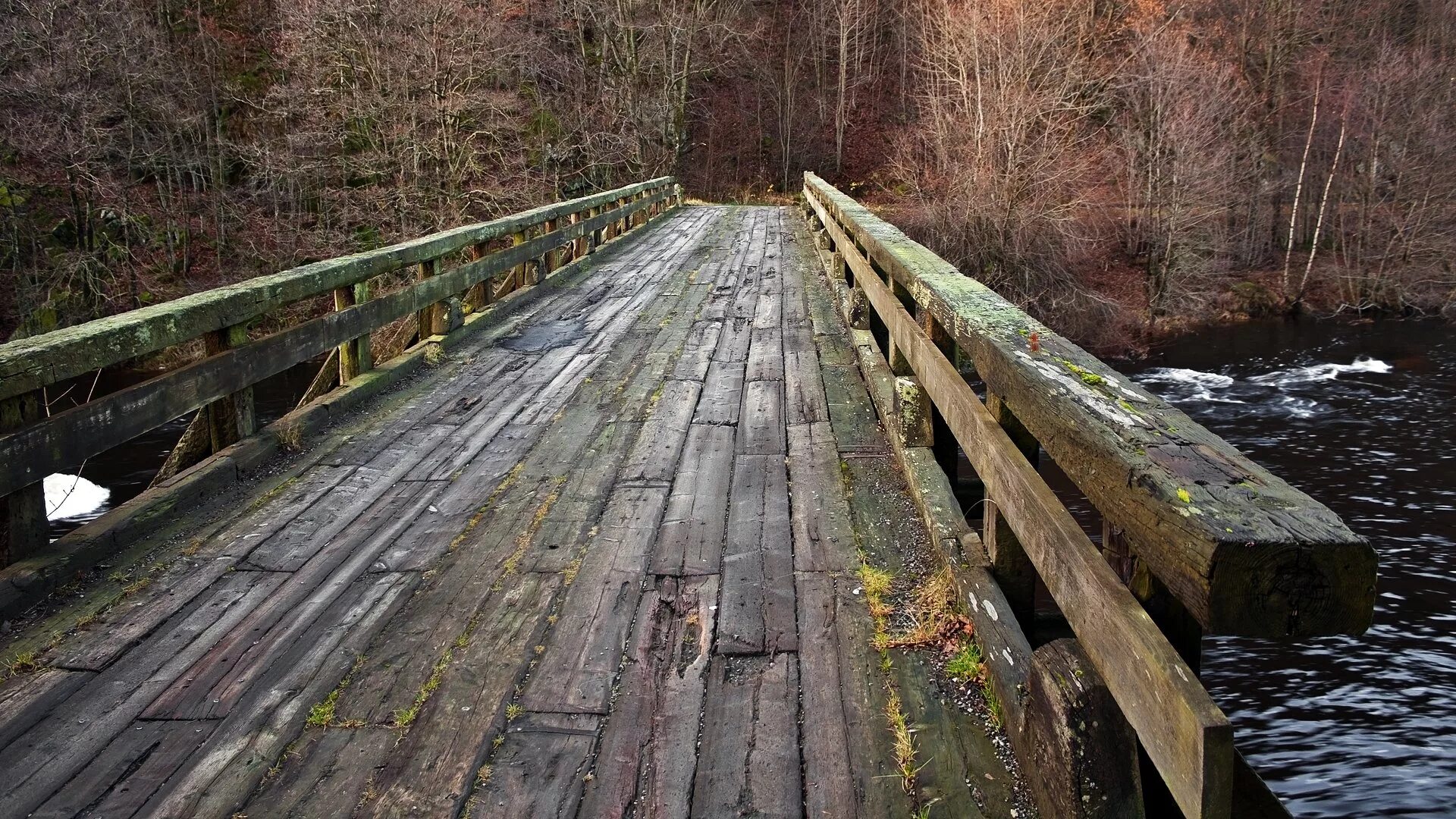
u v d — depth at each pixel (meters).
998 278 24.34
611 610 2.87
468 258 11.89
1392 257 27.20
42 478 3.09
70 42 21.97
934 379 3.37
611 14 30.45
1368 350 21.81
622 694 2.41
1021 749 2.03
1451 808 5.90
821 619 2.78
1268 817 1.39
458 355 6.61
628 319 7.88
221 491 3.97
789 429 4.72
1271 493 1.25
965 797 1.96
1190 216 25.47
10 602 2.84
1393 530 10.77
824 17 41.47
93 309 22.16
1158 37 27.94
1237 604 1.11
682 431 4.75
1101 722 1.63
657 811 1.96
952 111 28.59
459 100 22.03
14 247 21.33
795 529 3.47
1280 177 30.36
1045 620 2.60
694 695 2.40
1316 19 31.97
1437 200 27.23
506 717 2.32
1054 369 2.00
